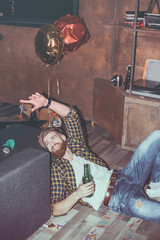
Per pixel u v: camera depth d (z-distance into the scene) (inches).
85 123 180.2
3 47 197.3
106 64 168.9
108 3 157.9
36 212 89.2
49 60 138.3
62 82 185.5
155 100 134.3
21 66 195.8
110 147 151.5
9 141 96.6
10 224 79.8
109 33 162.4
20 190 80.0
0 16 187.9
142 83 146.3
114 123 154.5
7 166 78.2
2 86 208.1
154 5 145.1
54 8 171.3
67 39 139.7
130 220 101.0
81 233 94.5
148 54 153.8
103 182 95.0
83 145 97.5
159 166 101.3
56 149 91.4
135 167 97.3
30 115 166.1
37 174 84.5
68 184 93.5
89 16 165.5
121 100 144.1
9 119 180.1
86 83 177.8
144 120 139.2
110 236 93.3
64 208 92.4
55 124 136.5
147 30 129.7
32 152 85.8
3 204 75.7
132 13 139.4
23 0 178.5
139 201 91.7
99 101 166.1
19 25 183.9
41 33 133.6
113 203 93.7
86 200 96.0
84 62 174.6
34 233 93.8
